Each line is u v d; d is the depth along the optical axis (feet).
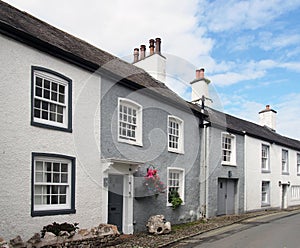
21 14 32.01
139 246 27.14
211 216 47.98
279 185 68.28
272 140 66.28
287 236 31.86
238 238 31.01
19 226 23.39
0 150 22.65
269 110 82.53
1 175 22.56
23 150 24.07
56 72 26.96
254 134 60.44
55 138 26.53
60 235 23.22
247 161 58.54
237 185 55.72
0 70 23.00
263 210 61.82
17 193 23.44
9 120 23.34
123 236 31.45
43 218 25.03
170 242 29.01
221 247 26.91
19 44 24.35
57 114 27.53
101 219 30.01
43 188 26.00
